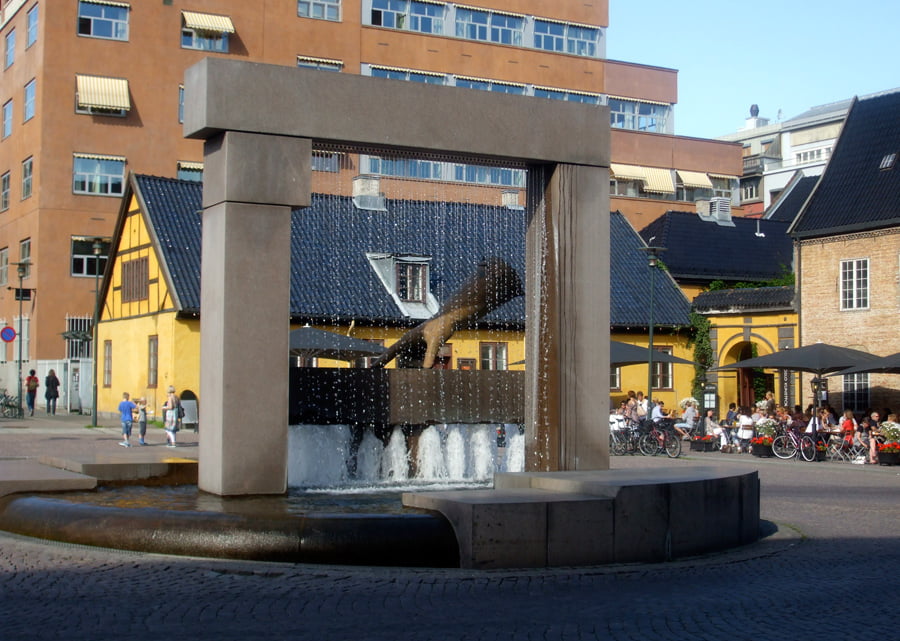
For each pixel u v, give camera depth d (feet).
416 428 55.77
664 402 148.77
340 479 53.67
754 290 141.08
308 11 184.55
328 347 85.15
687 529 38.73
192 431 117.70
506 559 34.99
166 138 170.60
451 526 35.55
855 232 120.47
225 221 44.11
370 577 32.76
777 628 27.71
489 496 36.83
